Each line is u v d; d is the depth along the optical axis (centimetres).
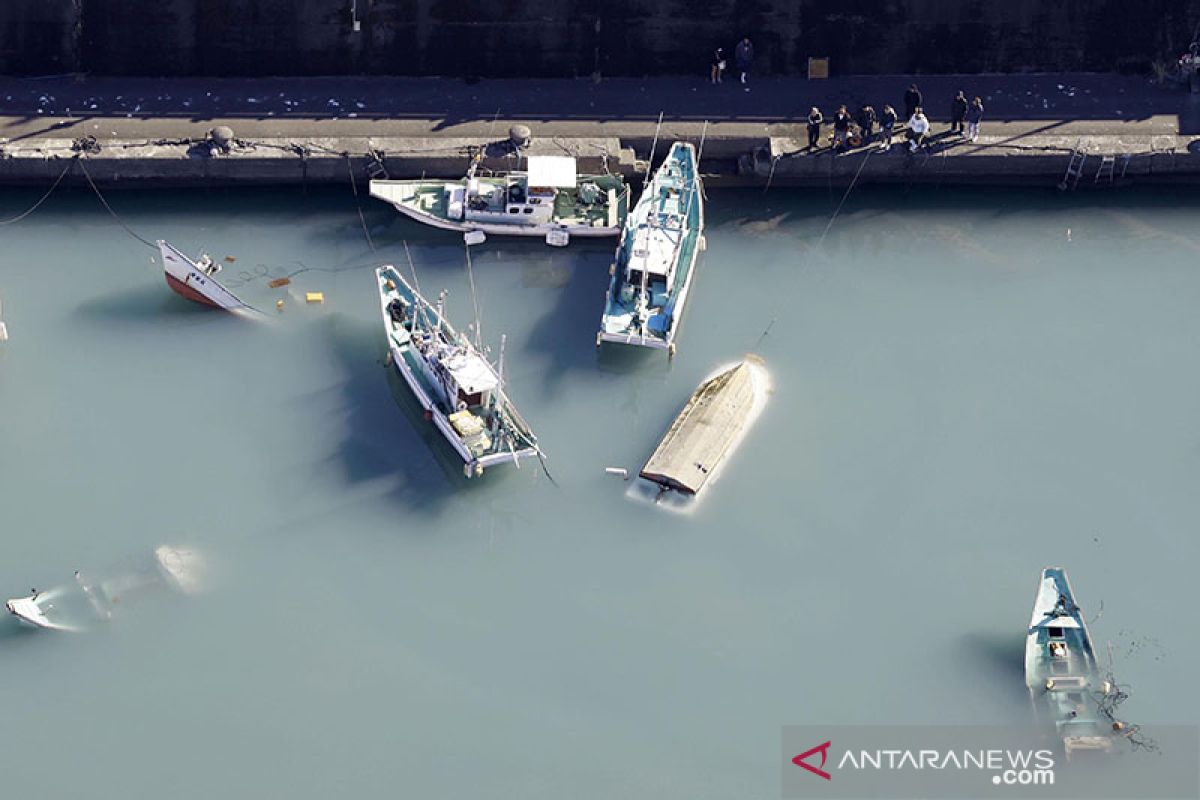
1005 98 9094
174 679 6756
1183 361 8050
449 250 8562
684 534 7312
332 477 7506
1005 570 7181
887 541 7294
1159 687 6756
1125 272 8519
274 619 6962
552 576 7150
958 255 8606
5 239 8488
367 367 7969
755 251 8600
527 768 6506
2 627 6888
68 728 6594
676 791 6450
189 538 7231
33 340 8000
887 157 8794
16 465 7462
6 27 8938
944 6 9112
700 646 6912
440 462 7581
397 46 9050
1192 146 8819
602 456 7606
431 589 7094
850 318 8250
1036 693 6731
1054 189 8969
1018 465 7600
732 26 9069
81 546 7175
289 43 9025
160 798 6384
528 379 7931
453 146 8738
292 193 8819
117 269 8375
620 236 8512
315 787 6431
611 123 8912
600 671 6819
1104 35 9150
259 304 8225
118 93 8950
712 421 7606
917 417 7788
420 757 6531
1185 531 7338
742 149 8894
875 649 6912
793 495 7450
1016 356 8081
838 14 9081
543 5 9019
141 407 7738
